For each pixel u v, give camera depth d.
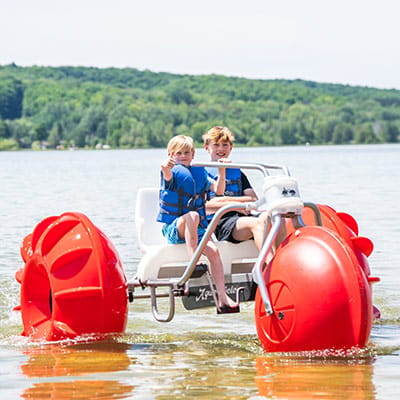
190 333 9.70
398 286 12.61
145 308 11.46
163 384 7.15
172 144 9.57
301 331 7.77
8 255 15.95
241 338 9.39
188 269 8.83
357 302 7.68
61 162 86.00
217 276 9.16
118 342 9.07
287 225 9.20
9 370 7.76
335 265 7.75
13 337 9.41
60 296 8.88
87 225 9.02
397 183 37.47
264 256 7.93
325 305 7.68
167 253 9.34
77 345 8.88
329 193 31.14
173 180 9.45
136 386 7.09
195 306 9.60
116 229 19.75
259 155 103.19
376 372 7.43
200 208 9.57
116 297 8.91
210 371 7.62
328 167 59.44
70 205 27.11
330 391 6.83
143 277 9.30
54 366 7.91
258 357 8.12
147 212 9.99
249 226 9.38
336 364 7.71
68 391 6.95
